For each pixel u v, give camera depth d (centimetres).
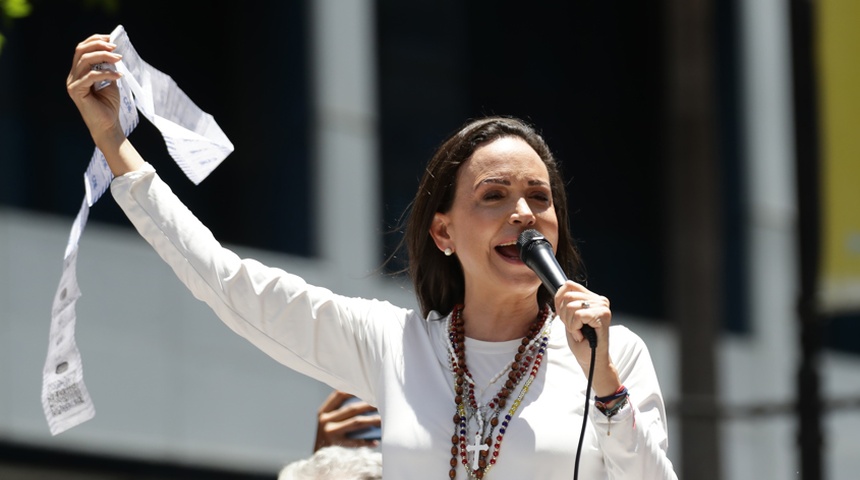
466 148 922
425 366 901
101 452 3131
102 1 2058
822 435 1977
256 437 3353
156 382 3216
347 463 1023
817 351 1978
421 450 862
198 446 3266
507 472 849
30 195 3095
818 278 1955
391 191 3638
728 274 4191
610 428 819
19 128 3083
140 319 3216
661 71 4278
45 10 3120
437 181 928
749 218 4194
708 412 2438
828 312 1953
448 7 3859
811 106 1966
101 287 3166
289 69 3447
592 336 809
